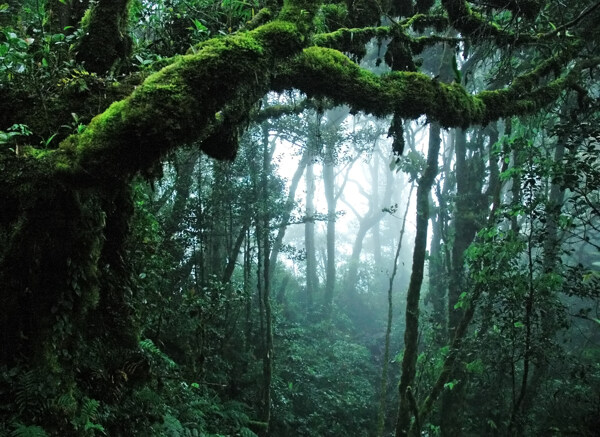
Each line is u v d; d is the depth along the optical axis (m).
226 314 10.42
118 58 3.33
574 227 6.29
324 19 3.71
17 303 2.61
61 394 2.81
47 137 2.76
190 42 3.51
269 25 2.58
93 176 2.30
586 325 11.70
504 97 4.33
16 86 2.92
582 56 5.64
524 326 6.47
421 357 9.01
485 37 4.44
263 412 9.26
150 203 6.78
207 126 2.58
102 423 3.45
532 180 6.13
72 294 2.77
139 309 3.83
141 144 2.29
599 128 5.96
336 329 18.28
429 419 9.02
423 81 3.58
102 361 3.42
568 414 7.42
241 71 2.42
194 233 9.88
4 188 2.41
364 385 13.70
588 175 5.84
